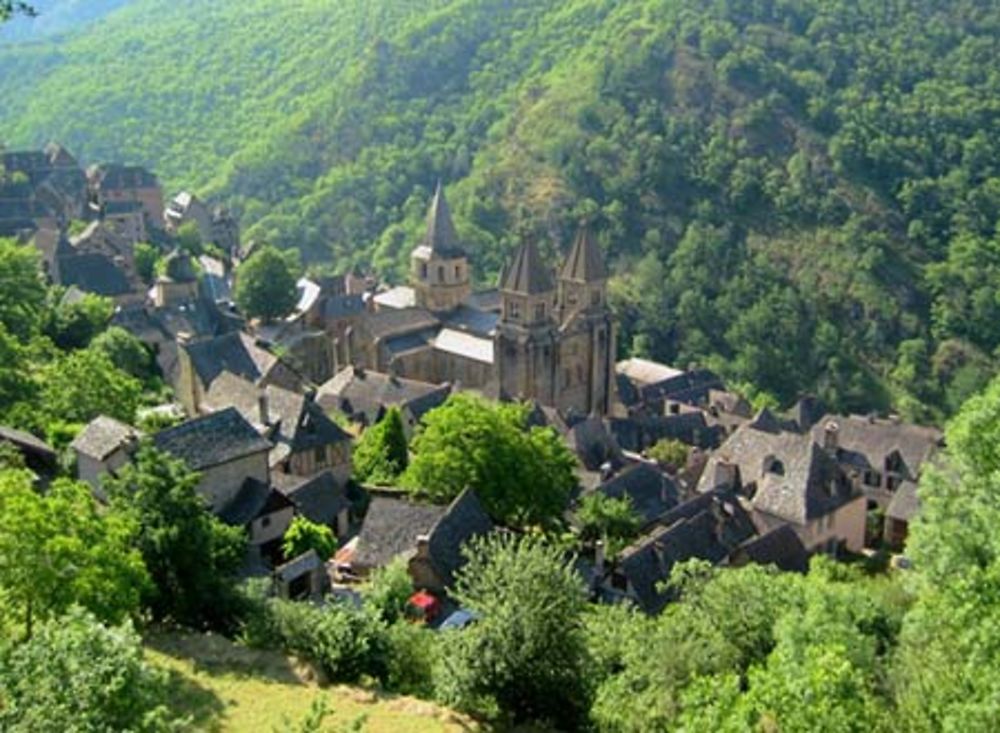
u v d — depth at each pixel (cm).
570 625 4334
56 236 13575
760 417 11750
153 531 5022
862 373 18512
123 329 10931
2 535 4138
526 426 9800
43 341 9500
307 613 4938
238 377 9288
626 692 4134
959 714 2902
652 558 7075
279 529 7069
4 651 2942
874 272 19888
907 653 3962
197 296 13188
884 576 8106
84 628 2931
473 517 6700
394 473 8612
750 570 4909
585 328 12606
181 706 4250
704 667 4116
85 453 6831
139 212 16962
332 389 11231
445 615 6106
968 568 3672
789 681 3019
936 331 19025
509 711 4328
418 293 13950
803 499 8594
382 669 4741
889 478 10406
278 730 3894
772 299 19550
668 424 11912
